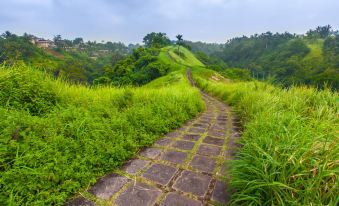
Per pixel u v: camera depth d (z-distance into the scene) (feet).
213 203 7.67
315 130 9.06
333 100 15.47
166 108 19.75
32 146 8.75
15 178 7.25
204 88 97.09
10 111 10.30
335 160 6.27
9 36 309.22
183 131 16.93
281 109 15.29
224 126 18.76
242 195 6.86
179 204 7.61
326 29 503.20
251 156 7.95
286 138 8.13
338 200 5.55
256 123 12.22
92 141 10.69
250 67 369.91
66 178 8.36
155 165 10.67
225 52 579.07
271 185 6.43
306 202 5.73
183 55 328.29
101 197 8.01
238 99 33.96
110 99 17.51
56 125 10.59
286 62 321.32
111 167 10.13
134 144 12.26
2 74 12.48
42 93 13.12
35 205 6.86
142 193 8.28
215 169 10.23
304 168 6.45
